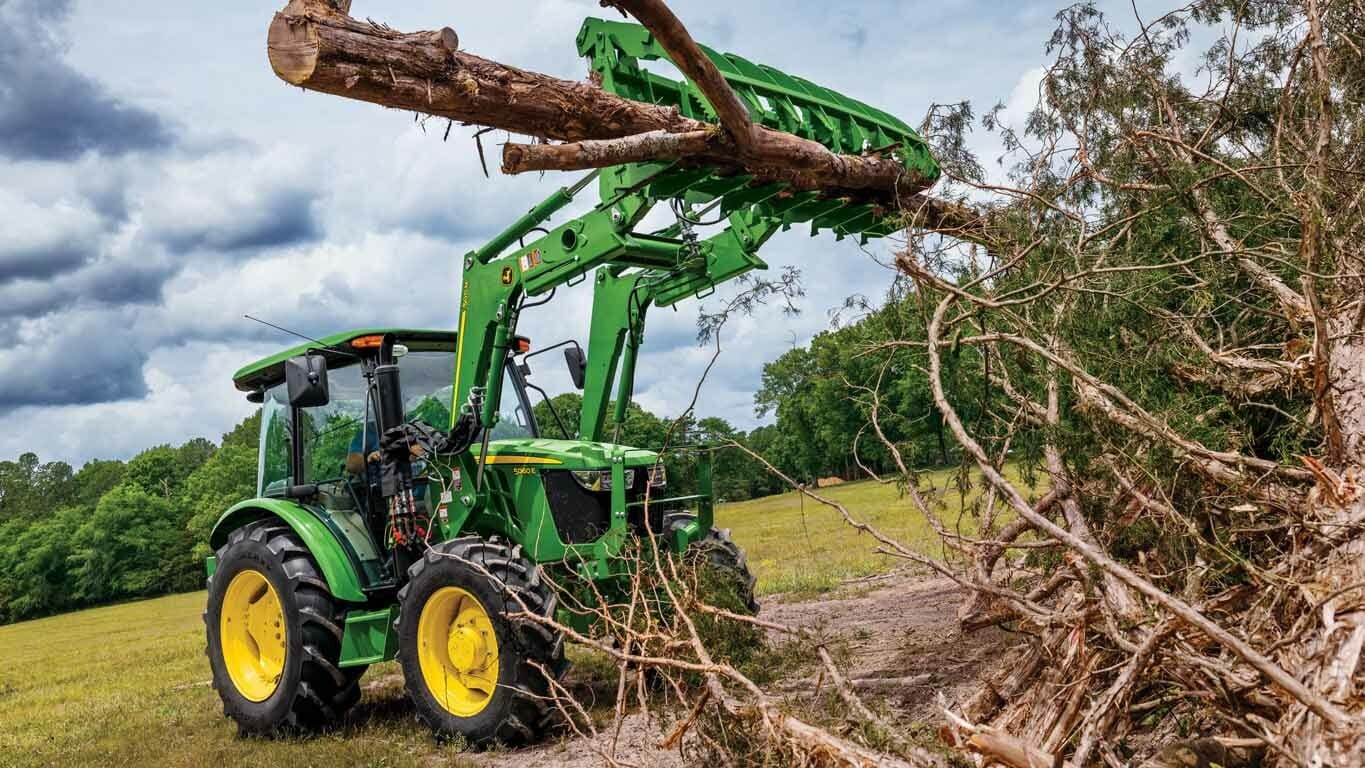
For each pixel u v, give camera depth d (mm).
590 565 5793
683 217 5758
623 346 6734
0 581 69625
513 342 7211
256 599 6766
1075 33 4926
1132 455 3740
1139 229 4477
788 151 5133
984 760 2811
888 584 9719
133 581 69062
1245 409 4117
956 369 4027
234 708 6520
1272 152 4555
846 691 3672
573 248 5809
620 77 4930
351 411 6652
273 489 7191
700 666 3826
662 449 5762
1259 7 4945
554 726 5406
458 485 6145
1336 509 3143
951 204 5121
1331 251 3779
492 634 5520
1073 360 3750
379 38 3805
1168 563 3750
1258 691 2912
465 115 4113
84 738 7148
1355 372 3486
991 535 4582
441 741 5590
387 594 6359
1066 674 3346
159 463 90625
